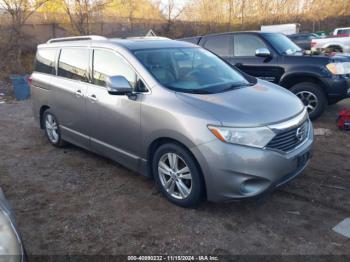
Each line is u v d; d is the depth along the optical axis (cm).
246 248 296
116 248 303
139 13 2342
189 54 441
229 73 439
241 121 310
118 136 410
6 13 1509
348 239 303
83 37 485
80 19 1767
